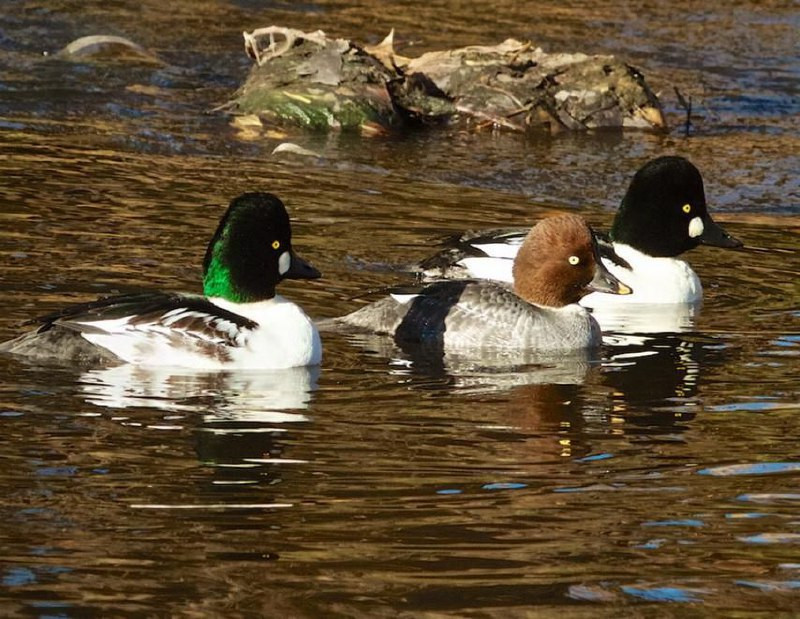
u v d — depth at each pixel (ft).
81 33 85.51
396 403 39.68
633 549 30.12
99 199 57.88
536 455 35.68
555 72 77.61
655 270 53.57
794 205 63.57
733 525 31.48
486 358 45.01
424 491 32.89
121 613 26.71
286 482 33.14
